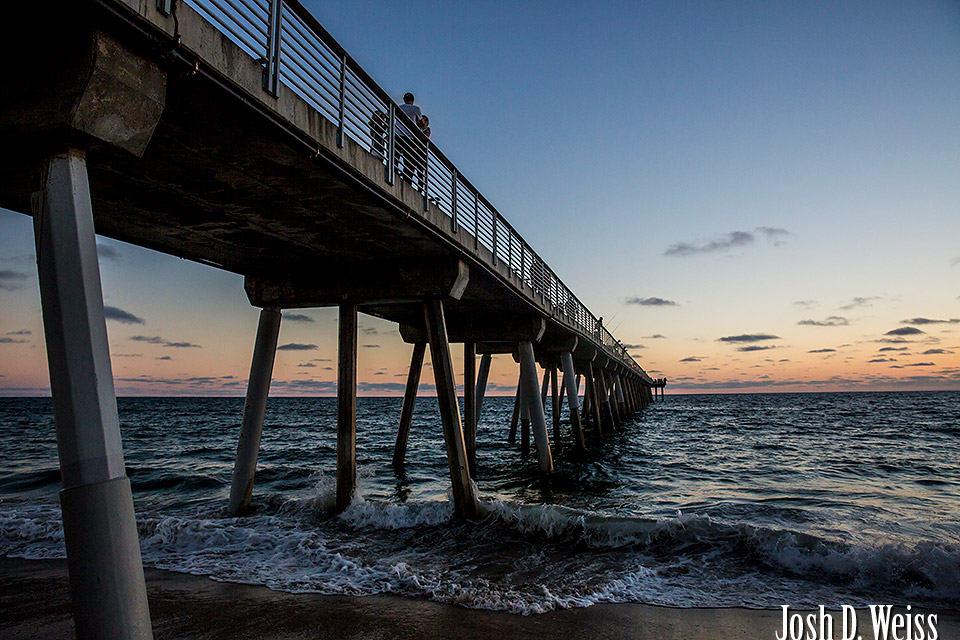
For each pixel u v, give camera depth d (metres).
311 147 5.84
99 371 3.66
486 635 5.50
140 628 3.61
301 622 5.78
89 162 5.89
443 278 10.22
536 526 9.42
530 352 17.22
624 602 6.46
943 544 7.52
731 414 62.91
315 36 6.18
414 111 10.48
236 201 7.39
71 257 3.70
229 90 4.73
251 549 8.62
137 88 4.02
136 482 15.66
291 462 21.73
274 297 11.03
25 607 6.29
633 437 33.19
